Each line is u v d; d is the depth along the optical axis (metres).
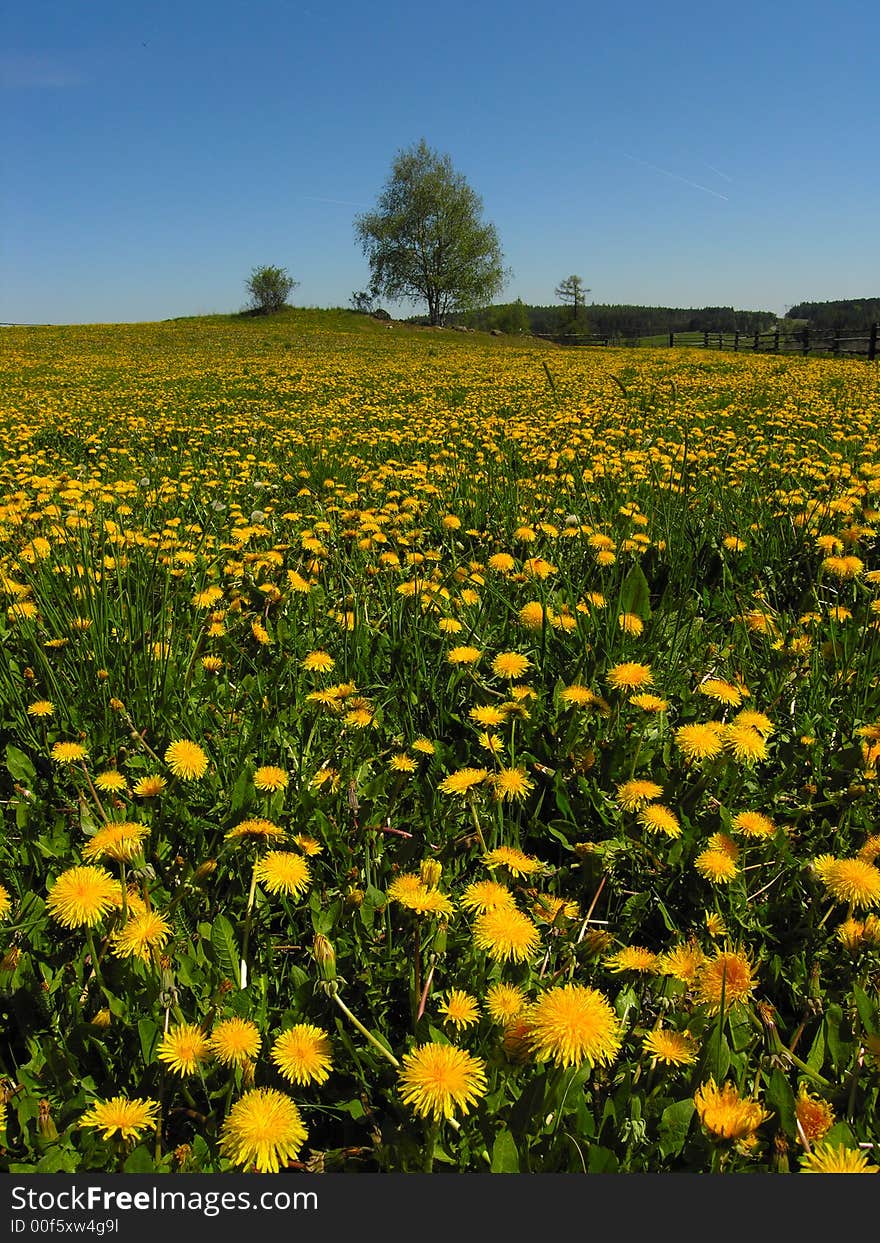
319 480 6.13
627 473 5.70
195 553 3.94
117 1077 1.47
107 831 1.69
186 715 2.52
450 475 5.90
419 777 2.32
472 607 3.21
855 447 6.92
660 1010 1.55
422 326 63.31
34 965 1.66
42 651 2.74
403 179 71.81
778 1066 1.38
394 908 1.83
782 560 3.77
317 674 2.83
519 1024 1.26
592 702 2.27
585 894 1.93
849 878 1.54
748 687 2.62
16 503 4.86
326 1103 1.44
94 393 15.35
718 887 1.85
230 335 41.88
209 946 1.72
